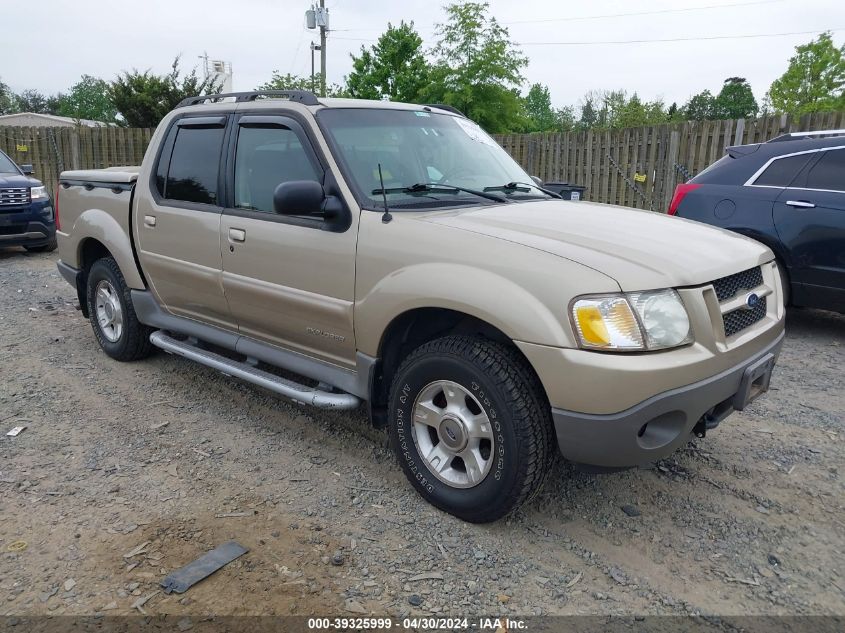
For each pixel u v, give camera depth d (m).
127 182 5.04
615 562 2.99
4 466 3.76
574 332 2.75
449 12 23.75
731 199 6.47
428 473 3.36
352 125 3.85
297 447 4.05
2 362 5.48
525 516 3.34
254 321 4.17
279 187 3.34
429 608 2.68
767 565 2.97
